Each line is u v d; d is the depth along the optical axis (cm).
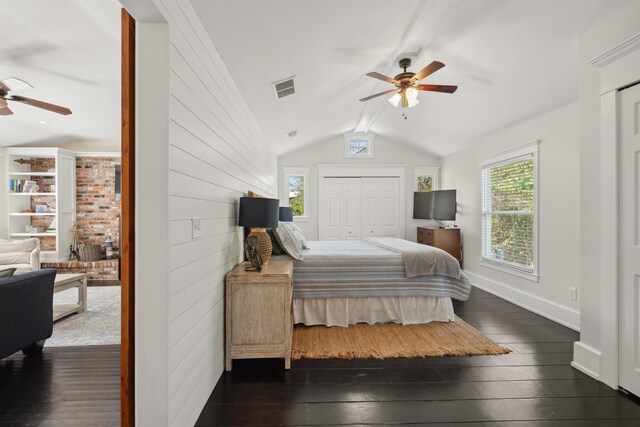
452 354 247
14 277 232
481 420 169
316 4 201
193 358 165
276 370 223
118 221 564
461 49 289
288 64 272
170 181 138
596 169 211
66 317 339
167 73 136
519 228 390
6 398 190
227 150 235
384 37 269
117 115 443
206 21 180
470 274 502
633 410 177
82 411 177
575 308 302
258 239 246
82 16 231
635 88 185
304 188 631
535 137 358
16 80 289
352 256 314
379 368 227
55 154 523
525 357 243
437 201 557
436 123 479
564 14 214
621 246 195
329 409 179
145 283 135
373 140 634
